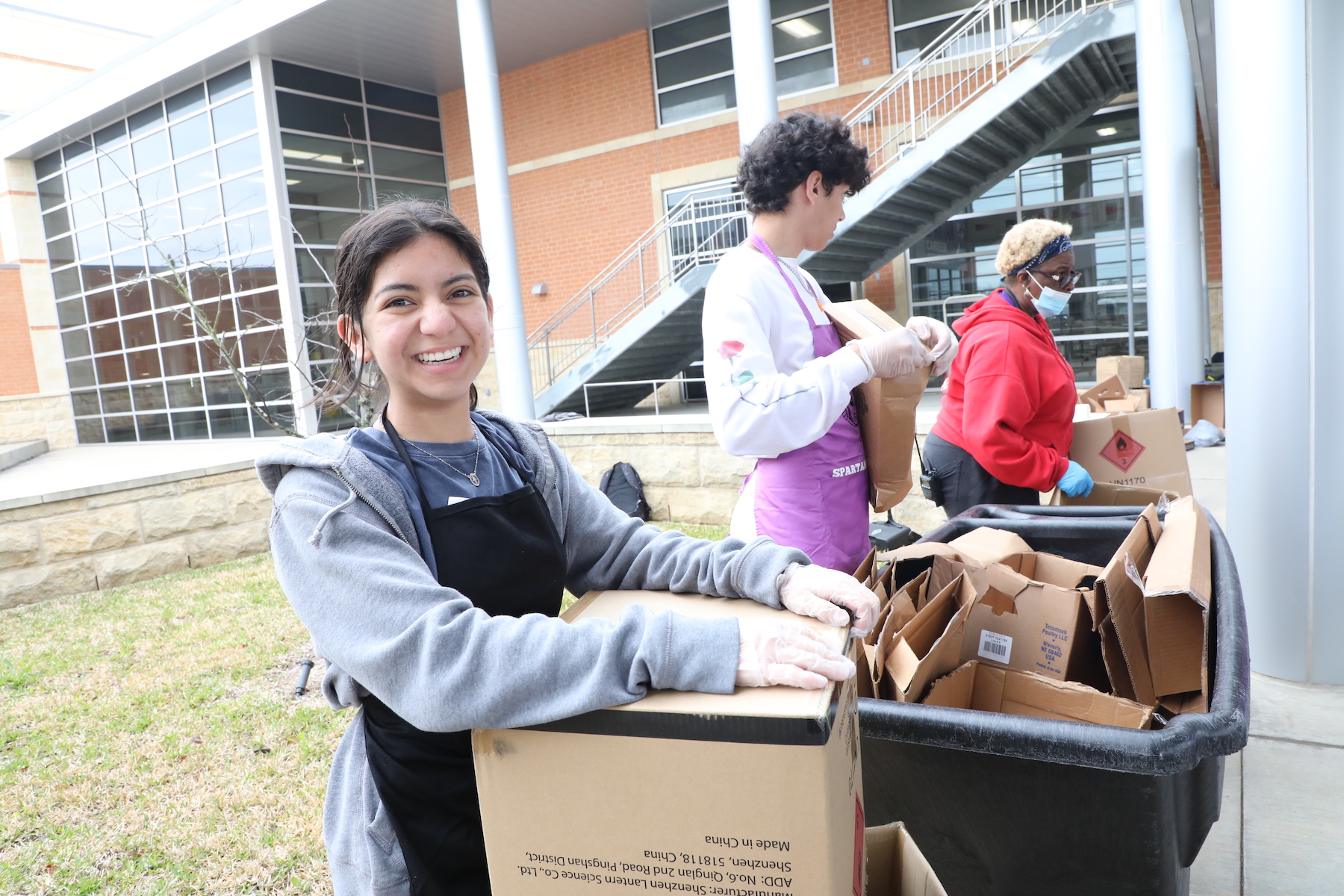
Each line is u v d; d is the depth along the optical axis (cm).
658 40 1232
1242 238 272
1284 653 284
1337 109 250
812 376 169
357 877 108
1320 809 219
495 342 920
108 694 381
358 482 99
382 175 1342
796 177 182
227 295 1260
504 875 93
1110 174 1010
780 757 79
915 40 1050
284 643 434
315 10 1064
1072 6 949
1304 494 271
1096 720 139
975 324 254
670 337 1088
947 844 128
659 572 120
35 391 1750
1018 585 157
